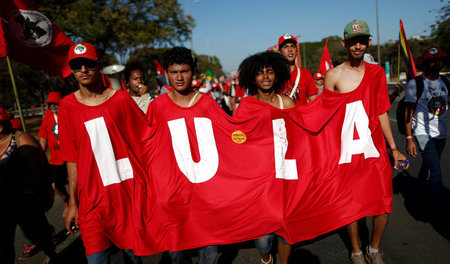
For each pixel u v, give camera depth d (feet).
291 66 13.85
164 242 8.67
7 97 72.08
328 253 10.65
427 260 9.64
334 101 9.43
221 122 8.98
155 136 8.92
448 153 19.88
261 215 8.91
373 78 9.40
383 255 10.14
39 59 13.76
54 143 15.29
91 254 7.86
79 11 56.70
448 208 12.57
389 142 9.80
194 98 8.89
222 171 8.96
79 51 7.77
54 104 15.30
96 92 8.27
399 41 13.61
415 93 11.69
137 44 66.80
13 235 9.14
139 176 8.62
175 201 8.74
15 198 9.11
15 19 13.14
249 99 9.30
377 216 9.32
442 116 11.76
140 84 13.99
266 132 9.14
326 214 9.20
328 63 23.84
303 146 9.30
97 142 8.16
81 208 8.17
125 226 8.41
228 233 8.86
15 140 9.18
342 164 9.36
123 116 8.40
